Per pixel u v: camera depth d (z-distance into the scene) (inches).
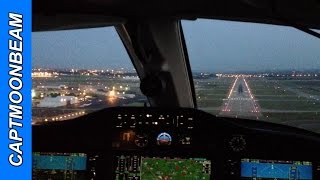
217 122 61.4
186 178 61.6
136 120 62.9
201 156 61.7
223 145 61.2
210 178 61.3
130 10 67.9
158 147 62.4
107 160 62.9
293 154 59.3
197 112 62.1
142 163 62.4
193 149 61.9
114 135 63.0
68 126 63.2
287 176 59.3
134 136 62.7
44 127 63.0
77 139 63.1
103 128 63.2
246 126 65.4
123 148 62.7
